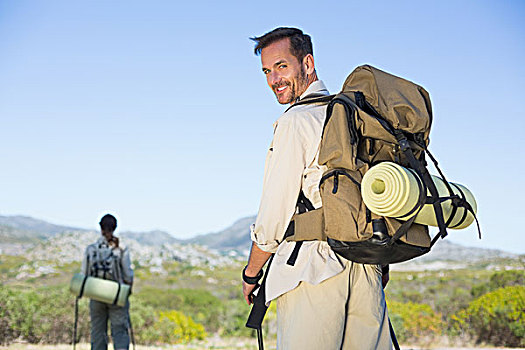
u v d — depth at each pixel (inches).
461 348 487.8
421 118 89.5
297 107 97.8
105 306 277.4
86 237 3166.8
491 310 516.7
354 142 86.7
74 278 269.7
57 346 449.4
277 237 93.3
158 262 2721.5
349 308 94.9
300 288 92.1
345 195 85.3
